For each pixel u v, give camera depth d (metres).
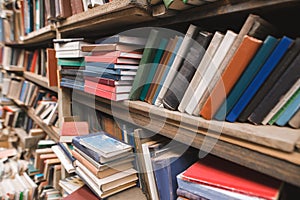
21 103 2.01
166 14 0.59
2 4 2.17
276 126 0.47
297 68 0.43
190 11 0.56
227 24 0.68
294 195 0.57
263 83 0.47
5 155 2.08
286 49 0.44
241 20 0.63
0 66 2.58
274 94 0.46
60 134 1.11
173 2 0.52
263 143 0.40
